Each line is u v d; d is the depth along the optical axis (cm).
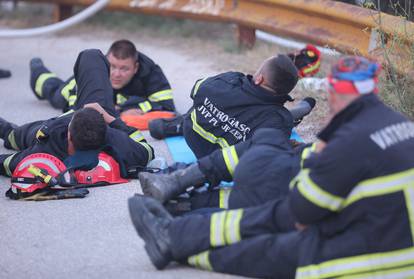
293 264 593
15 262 684
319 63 1130
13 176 828
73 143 840
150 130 1041
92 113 840
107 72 974
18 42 1750
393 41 1013
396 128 563
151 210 649
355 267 559
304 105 998
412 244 554
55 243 721
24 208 804
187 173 720
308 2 1302
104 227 754
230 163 716
